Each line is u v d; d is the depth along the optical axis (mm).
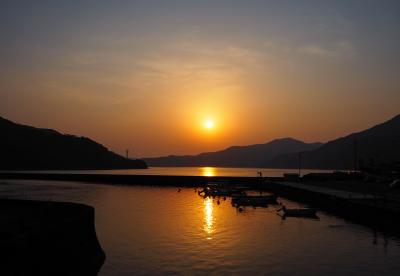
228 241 41781
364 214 51250
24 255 21000
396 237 43344
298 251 37719
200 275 30438
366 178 101312
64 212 29578
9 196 86688
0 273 18891
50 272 23547
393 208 46344
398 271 31812
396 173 106125
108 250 37438
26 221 25156
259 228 49406
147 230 47500
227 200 83188
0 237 20797
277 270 31844
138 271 31156
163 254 36156
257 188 115625
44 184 126438
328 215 60031
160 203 76562
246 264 33375
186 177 129125
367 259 35031
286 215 59438
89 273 29281
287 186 89438
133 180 132875
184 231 47094
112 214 60781
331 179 109438
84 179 141750
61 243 25406
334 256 36000
